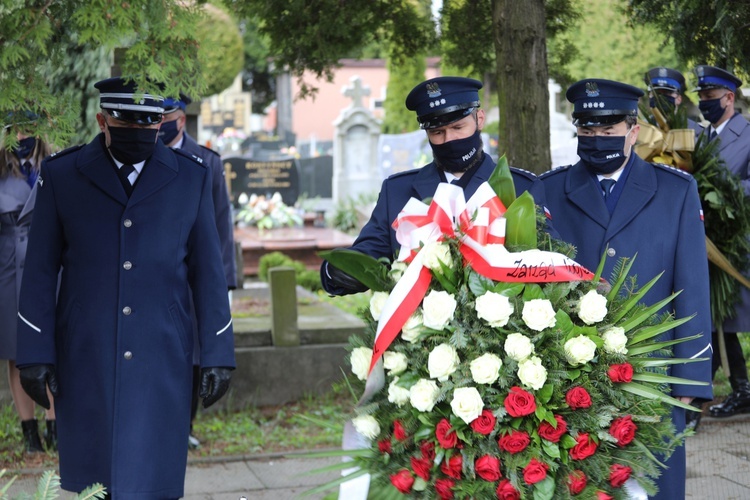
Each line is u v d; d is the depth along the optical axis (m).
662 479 3.38
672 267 3.56
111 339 3.57
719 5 5.36
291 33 6.56
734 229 5.66
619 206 3.60
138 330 3.58
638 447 2.55
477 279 2.56
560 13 6.71
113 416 3.54
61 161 3.71
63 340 3.61
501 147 5.81
